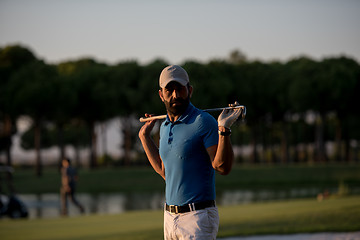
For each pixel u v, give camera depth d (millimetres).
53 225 18609
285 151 90062
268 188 52000
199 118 4469
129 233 14359
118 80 77750
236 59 92688
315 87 77812
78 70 86875
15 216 25859
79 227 17297
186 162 4484
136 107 75250
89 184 57594
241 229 13398
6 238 14633
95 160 84188
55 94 68312
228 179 59781
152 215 21141
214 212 4570
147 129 5168
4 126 72812
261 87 82375
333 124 116188
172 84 4445
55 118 72750
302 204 20547
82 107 78062
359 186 51719
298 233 12164
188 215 4496
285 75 82250
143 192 50844
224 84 75812
